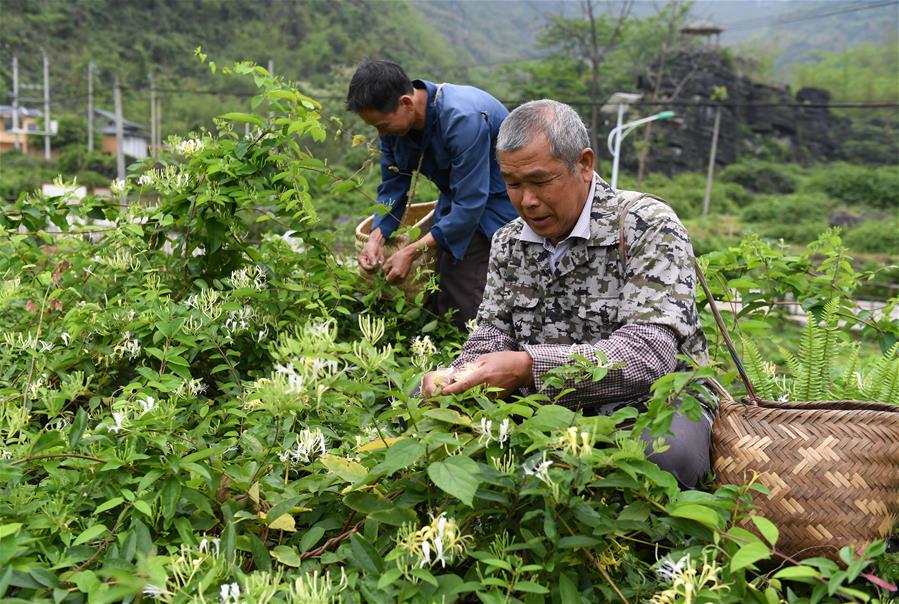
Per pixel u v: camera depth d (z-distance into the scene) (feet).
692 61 187.93
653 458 6.94
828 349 11.03
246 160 11.37
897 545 7.83
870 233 138.31
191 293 11.29
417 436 5.87
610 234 7.84
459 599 5.83
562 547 5.48
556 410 6.03
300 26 239.50
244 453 7.39
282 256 12.32
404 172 12.50
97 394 9.57
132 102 193.77
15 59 174.09
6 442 7.18
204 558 5.48
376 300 12.17
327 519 6.42
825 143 213.05
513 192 7.70
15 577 5.25
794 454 6.68
